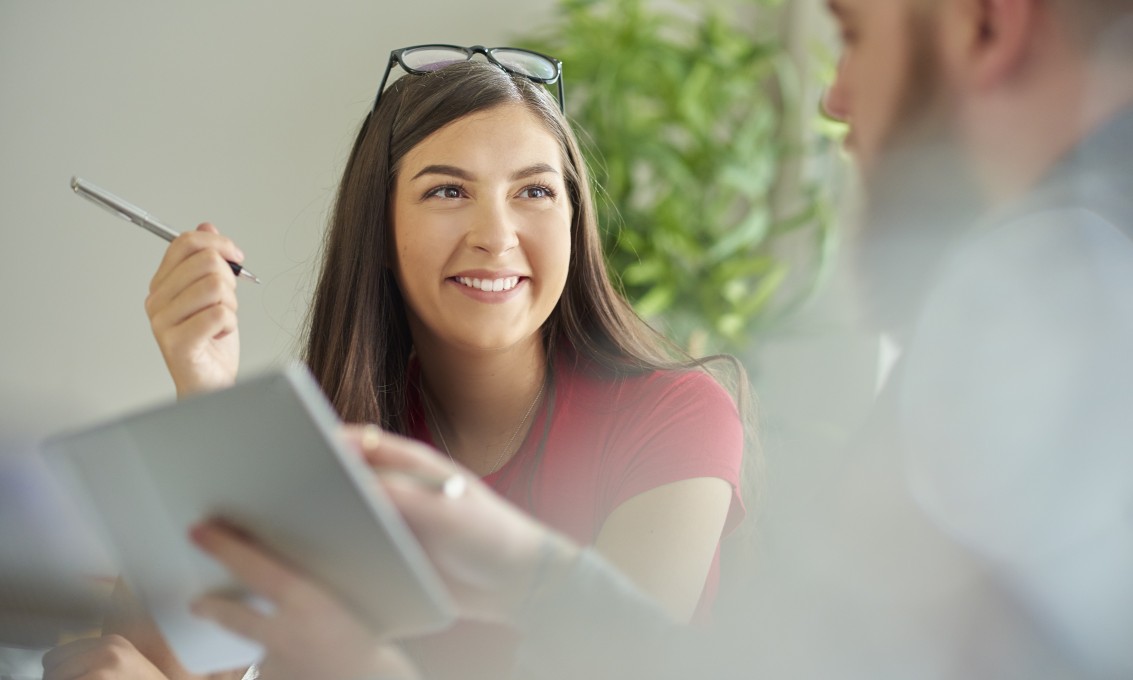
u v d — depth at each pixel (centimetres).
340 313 124
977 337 36
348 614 59
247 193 248
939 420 38
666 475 110
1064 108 33
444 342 119
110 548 69
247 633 63
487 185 112
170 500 62
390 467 57
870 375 206
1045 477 35
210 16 245
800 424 205
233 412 56
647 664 57
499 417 125
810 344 218
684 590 104
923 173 36
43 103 240
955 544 38
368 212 121
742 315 230
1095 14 32
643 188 246
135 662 86
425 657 99
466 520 57
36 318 241
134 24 242
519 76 121
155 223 115
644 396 119
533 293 114
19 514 76
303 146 249
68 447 65
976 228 36
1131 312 33
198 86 245
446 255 112
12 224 240
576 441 121
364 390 123
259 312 248
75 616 78
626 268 232
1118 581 34
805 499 50
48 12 239
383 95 123
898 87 35
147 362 246
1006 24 33
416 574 55
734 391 136
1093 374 34
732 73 244
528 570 59
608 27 243
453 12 253
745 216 265
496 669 98
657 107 250
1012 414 35
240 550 60
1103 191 33
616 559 107
